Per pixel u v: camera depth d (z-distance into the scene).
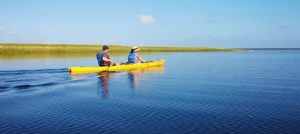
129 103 14.98
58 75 25.86
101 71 28.86
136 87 20.11
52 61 44.59
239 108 13.96
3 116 12.52
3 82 21.62
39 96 16.80
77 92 18.09
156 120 11.85
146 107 14.08
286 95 17.33
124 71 30.12
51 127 10.98
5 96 16.77
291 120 11.89
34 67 33.72
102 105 14.52
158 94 17.50
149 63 35.72
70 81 22.64
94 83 21.83
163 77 25.59
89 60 47.56
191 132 10.40
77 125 11.20
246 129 10.74
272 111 13.38
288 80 24.00
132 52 33.25
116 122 11.57
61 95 17.12
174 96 16.88
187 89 19.36
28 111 13.35
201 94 17.55
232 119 12.03
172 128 10.82
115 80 23.48
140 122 11.58
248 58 62.38
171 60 52.94
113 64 30.25
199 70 32.38
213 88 19.81
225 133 10.30
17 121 11.77
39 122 11.62
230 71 31.48
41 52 77.44
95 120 11.86
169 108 13.90
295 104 14.84
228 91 18.67
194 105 14.57
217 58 61.53
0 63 39.59
